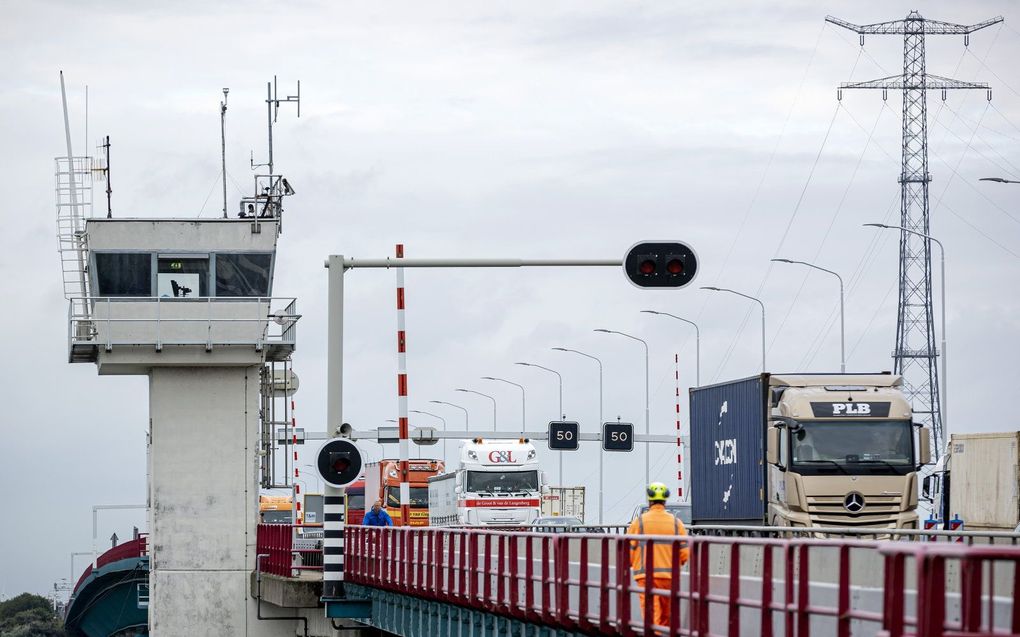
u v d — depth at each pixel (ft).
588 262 130.62
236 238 208.33
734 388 165.27
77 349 207.62
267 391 261.44
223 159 217.97
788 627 58.80
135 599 330.75
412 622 123.95
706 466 176.55
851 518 146.30
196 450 209.36
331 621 170.91
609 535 78.33
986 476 175.83
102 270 207.51
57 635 491.31
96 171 212.84
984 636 41.06
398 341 136.15
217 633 206.49
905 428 148.15
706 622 66.95
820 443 147.13
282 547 188.65
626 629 75.87
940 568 41.63
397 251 135.13
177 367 210.18
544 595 87.97
